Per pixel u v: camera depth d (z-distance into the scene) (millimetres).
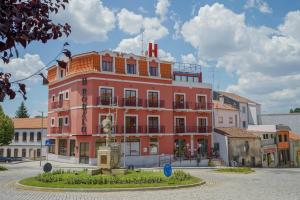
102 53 46312
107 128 28281
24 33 3812
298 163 68125
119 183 22562
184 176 25266
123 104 46719
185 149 52781
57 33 4219
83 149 45781
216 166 49750
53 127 52156
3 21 3654
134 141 47594
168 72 51781
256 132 59531
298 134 74812
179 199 18000
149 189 21453
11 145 70375
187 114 53719
